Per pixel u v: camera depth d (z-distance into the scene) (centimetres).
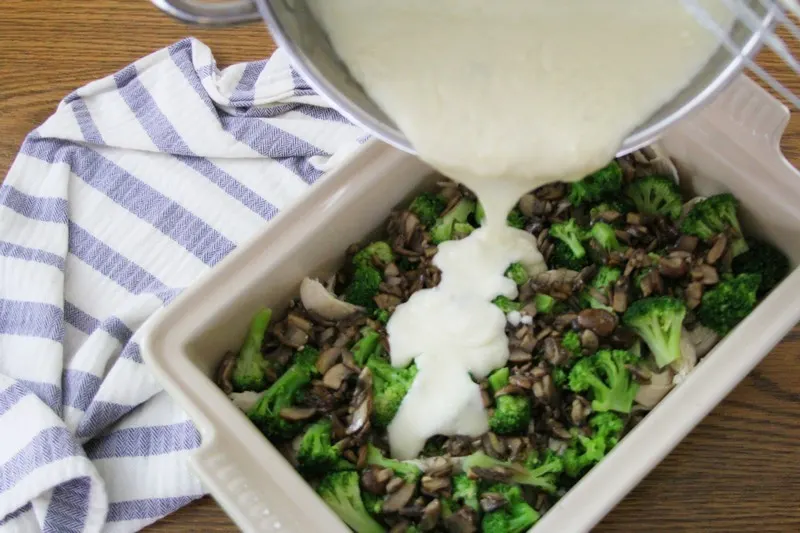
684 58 85
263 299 98
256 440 91
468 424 95
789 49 106
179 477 100
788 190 97
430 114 86
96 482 99
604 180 101
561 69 86
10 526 99
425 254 100
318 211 98
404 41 86
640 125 86
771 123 97
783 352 100
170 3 81
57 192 109
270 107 111
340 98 85
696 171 102
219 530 99
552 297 98
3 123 112
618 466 89
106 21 115
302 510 89
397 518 93
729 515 97
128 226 109
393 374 97
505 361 97
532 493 95
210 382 93
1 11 115
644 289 97
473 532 92
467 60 86
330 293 100
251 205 109
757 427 99
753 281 96
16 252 107
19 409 101
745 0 81
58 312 105
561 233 100
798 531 97
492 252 99
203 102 111
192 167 110
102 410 101
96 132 111
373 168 99
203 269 107
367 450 95
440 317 98
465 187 102
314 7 85
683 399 91
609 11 85
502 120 86
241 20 82
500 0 85
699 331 98
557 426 95
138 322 105
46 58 114
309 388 97
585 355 96
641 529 97
